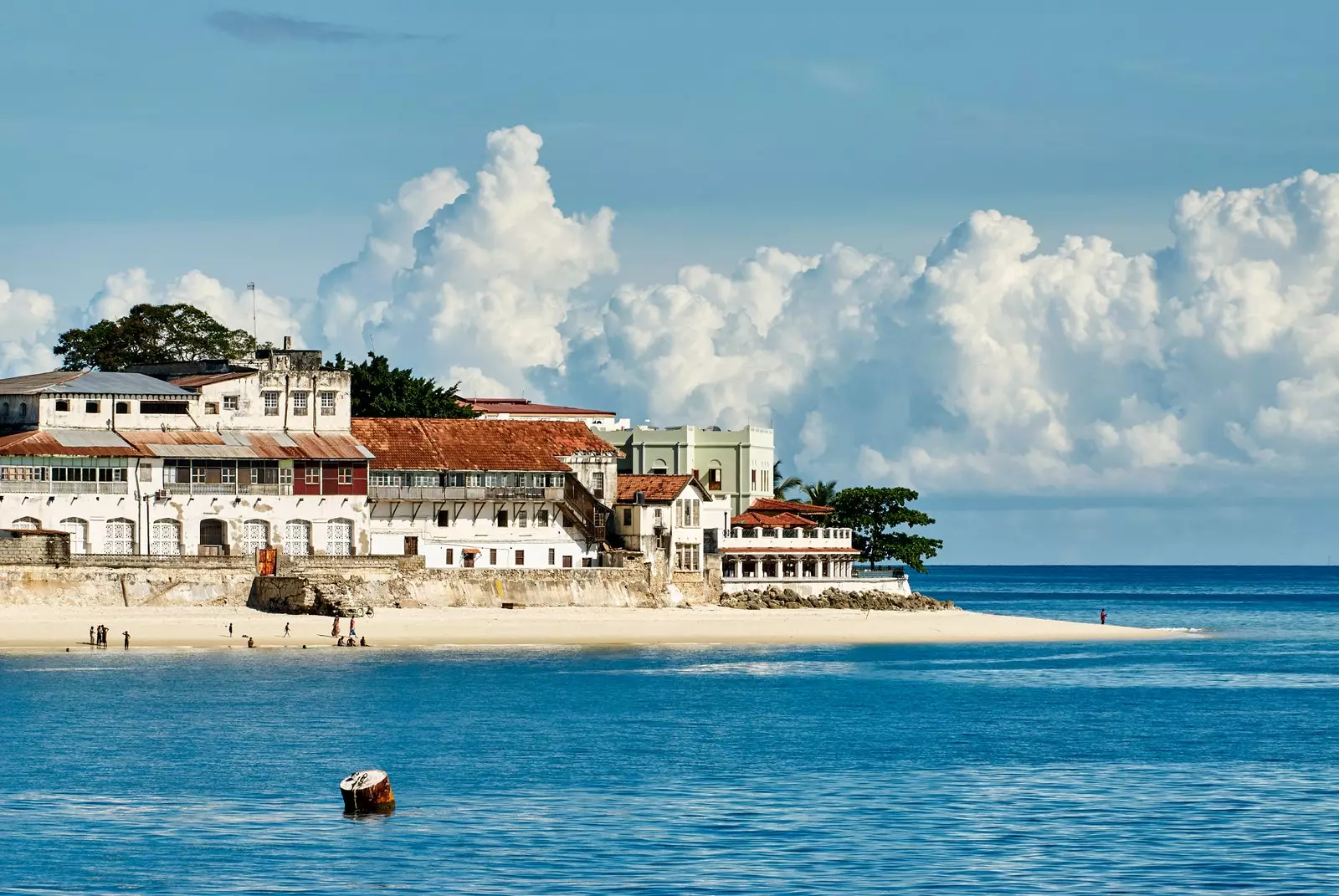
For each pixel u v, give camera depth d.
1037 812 139.00
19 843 126.88
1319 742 176.50
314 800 142.25
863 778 153.88
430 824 133.62
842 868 121.00
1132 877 119.12
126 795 143.75
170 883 116.94
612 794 145.75
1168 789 149.12
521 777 153.12
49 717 185.62
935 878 118.50
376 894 114.69
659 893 114.94
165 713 189.75
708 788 148.50
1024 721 192.38
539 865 121.56
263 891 115.19
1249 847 127.31
